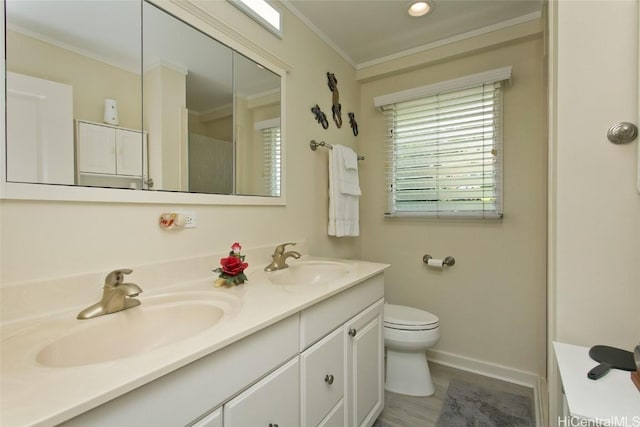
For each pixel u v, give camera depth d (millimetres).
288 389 906
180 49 1174
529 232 1926
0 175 755
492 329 2037
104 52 960
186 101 1196
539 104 1889
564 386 739
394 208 2381
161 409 574
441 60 2150
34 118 815
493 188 2020
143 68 1060
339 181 2006
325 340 1093
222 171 1344
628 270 919
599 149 943
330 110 2115
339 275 1551
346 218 2066
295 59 1785
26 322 779
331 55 2131
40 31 831
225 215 1356
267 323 792
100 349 791
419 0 1712
